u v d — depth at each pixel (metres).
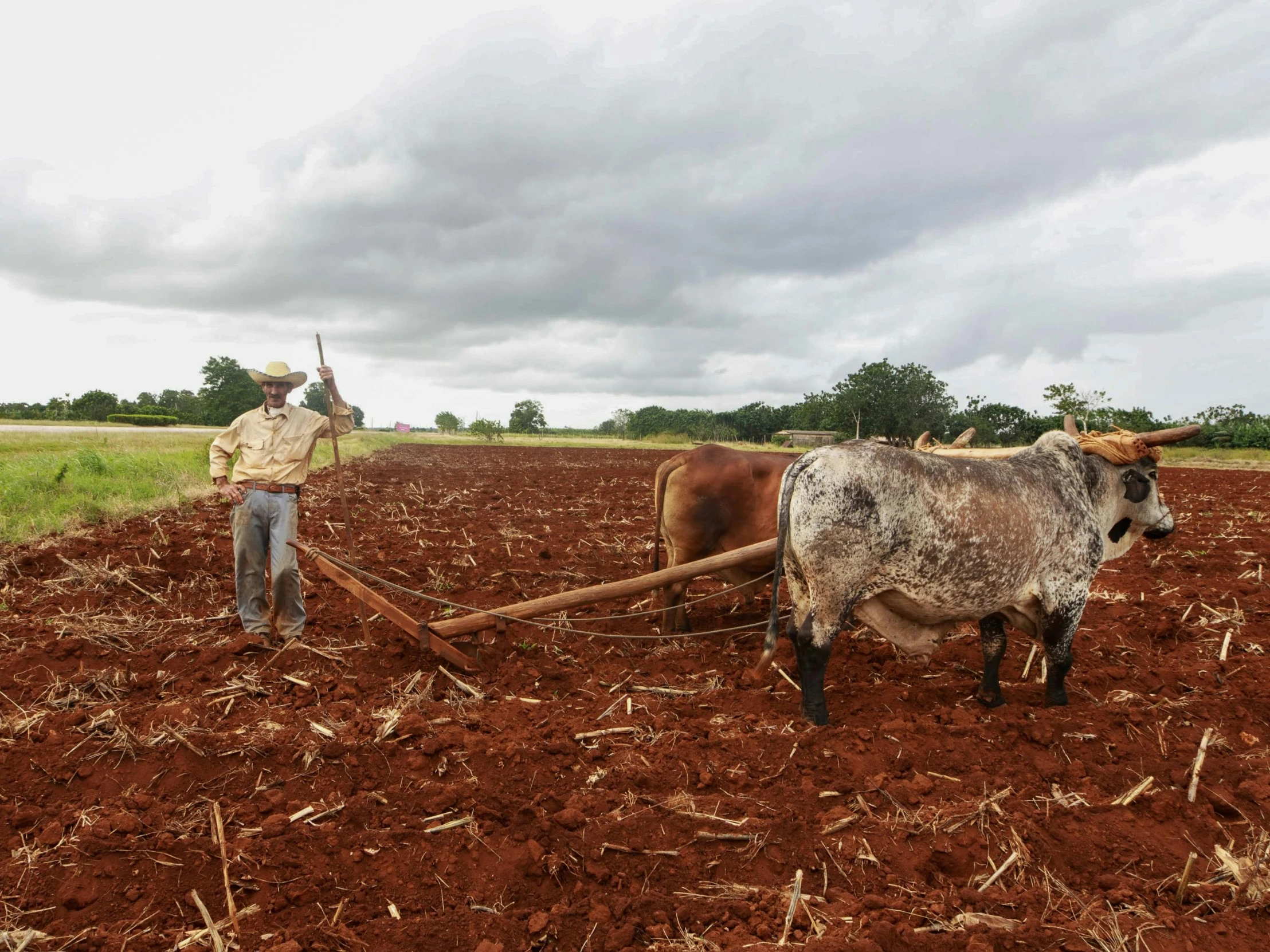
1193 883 3.63
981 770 4.63
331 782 4.33
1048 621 5.58
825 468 5.08
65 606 7.48
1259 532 13.46
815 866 3.78
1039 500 5.45
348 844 3.82
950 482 5.19
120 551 9.52
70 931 3.23
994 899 3.52
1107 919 3.37
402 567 9.86
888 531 5.04
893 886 3.65
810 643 5.20
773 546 6.03
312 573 9.44
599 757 4.71
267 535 6.69
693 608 8.13
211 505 13.83
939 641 5.70
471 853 3.81
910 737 5.01
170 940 3.17
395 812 4.07
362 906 3.44
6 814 3.93
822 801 4.26
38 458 15.50
